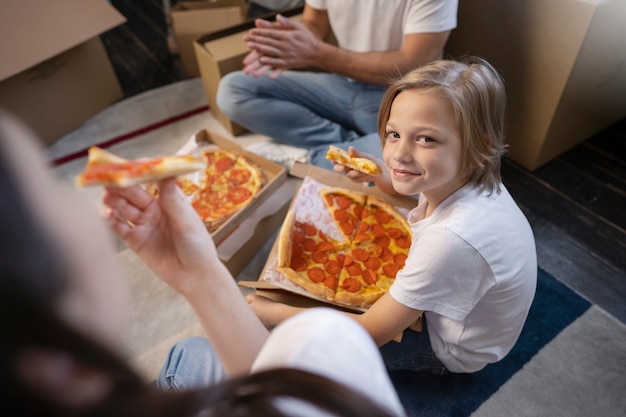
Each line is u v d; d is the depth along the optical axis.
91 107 2.21
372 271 1.26
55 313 0.23
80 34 1.92
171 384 0.87
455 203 0.93
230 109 1.84
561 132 1.73
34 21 1.82
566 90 1.54
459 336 1.03
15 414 0.23
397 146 0.91
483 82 0.86
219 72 1.86
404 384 1.26
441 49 1.55
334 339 0.43
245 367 0.65
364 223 1.35
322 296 1.15
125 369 0.28
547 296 1.42
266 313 1.13
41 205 0.24
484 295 0.94
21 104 1.92
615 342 1.31
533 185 1.78
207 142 1.74
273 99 1.81
